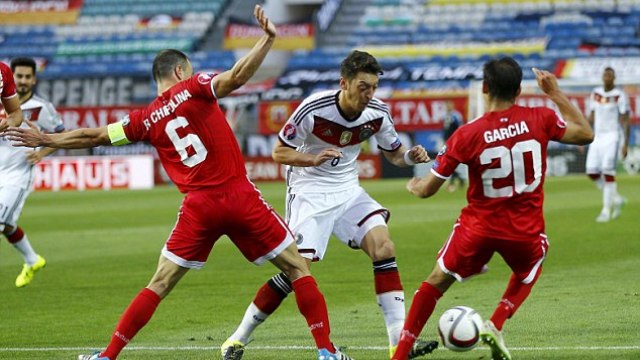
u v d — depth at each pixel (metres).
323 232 27.92
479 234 23.53
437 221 64.50
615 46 128.38
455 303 34.59
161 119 24.48
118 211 78.75
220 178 24.39
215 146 24.36
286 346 28.38
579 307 33.03
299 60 134.12
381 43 137.00
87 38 145.75
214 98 24.22
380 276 26.73
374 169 110.19
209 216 24.33
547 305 33.59
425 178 23.95
